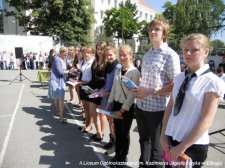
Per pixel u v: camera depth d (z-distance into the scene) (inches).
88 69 241.0
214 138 236.8
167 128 101.5
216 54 648.4
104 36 1910.7
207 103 89.0
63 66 272.4
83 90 231.1
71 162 179.3
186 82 95.5
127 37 1819.6
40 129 249.1
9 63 1023.6
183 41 96.8
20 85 545.6
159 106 137.7
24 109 328.8
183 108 95.7
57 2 1305.4
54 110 324.5
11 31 1851.6
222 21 1106.1
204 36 94.0
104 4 1984.5
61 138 225.0
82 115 288.5
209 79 90.3
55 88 266.2
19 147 205.0
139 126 149.0
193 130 90.1
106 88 195.9
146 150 152.0
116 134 171.5
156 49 138.3
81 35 1428.4
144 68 142.8
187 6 1419.8
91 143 213.8
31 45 1070.4
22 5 1391.5
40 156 188.5
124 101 167.2
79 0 1403.8
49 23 1373.0
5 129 249.3
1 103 364.8
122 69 167.5
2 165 174.6
